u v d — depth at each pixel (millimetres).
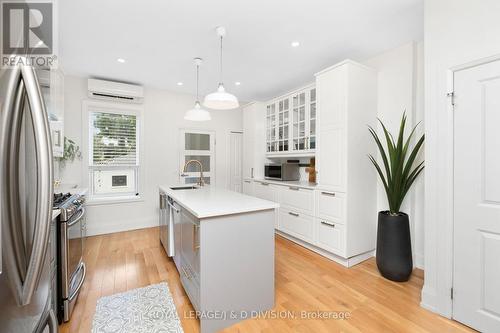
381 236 2354
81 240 2115
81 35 2359
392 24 2207
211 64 3113
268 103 4363
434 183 1809
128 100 3879
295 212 3301
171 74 3484
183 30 2285
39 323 816
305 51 2754
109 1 1846
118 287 2148
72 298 1698
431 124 1821
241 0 1857
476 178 1602
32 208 708
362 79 2711
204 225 1600
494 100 1522
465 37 1634
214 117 4848
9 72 633
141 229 4035
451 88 1715
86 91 3639
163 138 4281
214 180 4852
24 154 699
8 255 634
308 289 2143
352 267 2594
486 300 1563
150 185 4164
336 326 1663
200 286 1587
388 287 2170
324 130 2854
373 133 2490
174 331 1613
